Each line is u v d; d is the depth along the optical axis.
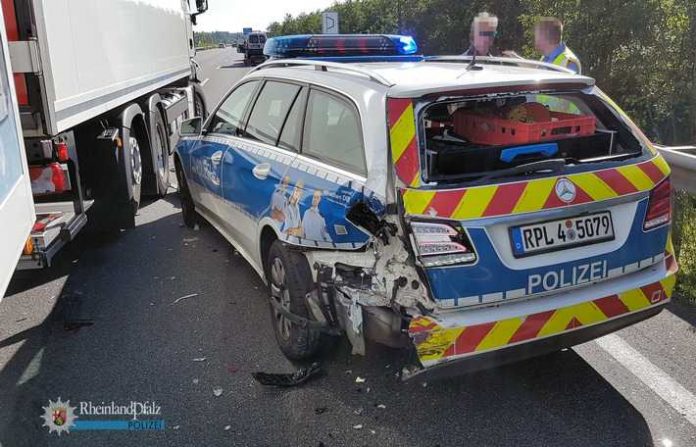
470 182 2.85
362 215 2.99
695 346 3.81
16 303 4.73
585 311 2.96
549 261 2.90
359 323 2.99
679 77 9.03
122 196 5.91
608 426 3.09
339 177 3.28
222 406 3.36
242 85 5.09
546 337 2.91
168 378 3.65
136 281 5.12
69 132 4.71
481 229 2.78
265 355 3.89
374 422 3.19
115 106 5.86
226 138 4.99
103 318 4.46
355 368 3.68
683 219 5.10
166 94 9.40
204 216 5.79
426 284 2.77
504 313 2.83
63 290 4.96
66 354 3.96
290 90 4.18
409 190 2.81
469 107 3.71
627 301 3.07
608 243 3.05
